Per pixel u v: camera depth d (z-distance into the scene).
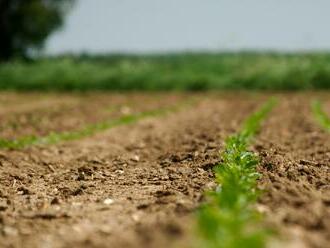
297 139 21.59
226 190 10.45
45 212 11.33
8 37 87.00
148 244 8.62
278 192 11.43
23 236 9.86
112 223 10.40
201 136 22.05
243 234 8.15
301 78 60.94
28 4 86.19
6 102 45.38
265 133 22.98
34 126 27.80
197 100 47.25
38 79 65.06
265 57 69.25
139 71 65.88
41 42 88.50
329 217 10.00
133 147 21.02
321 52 68.19
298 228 9.28
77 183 14.81
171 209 10.93
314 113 32.31
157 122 29.52
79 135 23.70
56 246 9.23
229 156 14.41
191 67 69.00
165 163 16.95
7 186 14.53
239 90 61.47
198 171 14.91
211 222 8.17
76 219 10.84
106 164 17.50
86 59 77.81
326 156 17.39
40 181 15.23
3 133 24.94
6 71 66.81
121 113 34.94
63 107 39.81
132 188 13.88
